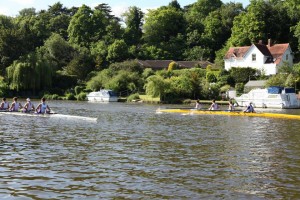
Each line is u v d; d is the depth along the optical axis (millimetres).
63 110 55906
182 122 39031
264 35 111438
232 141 25906
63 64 118188
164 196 13609
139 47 137625
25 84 93688
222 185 15016
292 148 23188
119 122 38500
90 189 14320
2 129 30859
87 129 31875
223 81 89500
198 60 126312
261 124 37344
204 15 160875
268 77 86562
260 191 14297
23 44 112750
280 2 126500
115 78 94750
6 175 16047
